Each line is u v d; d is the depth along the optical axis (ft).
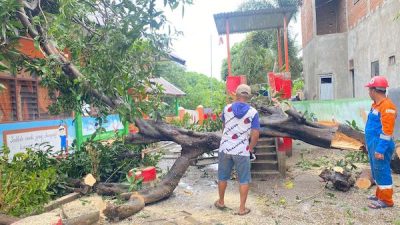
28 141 28.02
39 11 19.99
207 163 28.12
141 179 19.83
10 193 15.56
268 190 20.24
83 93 19.38
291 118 20.76
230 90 31.96
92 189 20.71
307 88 57.88
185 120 32.78
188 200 19.06
